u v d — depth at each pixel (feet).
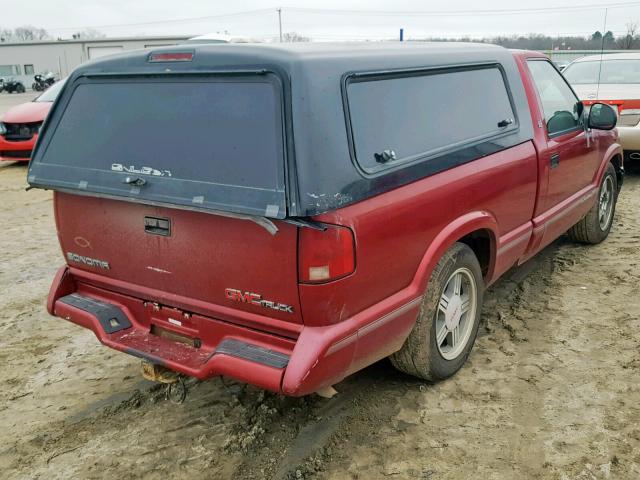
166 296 10.33
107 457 10.48
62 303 11.53
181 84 9.59
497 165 12.34
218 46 9.40
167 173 9.48
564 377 12.32
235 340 9.74
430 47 11.66
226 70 9.04
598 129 17.30
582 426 10.75
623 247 19.80
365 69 9.55
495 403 11.52
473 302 12.51
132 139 9.98
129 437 10.98
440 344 11.87
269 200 8.39
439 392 11.92
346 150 8.87
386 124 9.82
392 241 9.69
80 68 10.87
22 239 23.65
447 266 11.21
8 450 10.78
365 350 9.63
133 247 10.39
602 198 19.66
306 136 8.38
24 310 16.81
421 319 11.01
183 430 11.10
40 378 13.23
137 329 11.02
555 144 14.82
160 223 9.85
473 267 12.19
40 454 10.64
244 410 11.58
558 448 10.21
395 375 12.53
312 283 8.65
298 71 8.54
